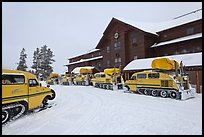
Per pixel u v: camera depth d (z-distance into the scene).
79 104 11.77
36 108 9.79
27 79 8.84
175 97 13.41
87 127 6.72
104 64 37.31
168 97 14.02
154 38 29.19
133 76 17.50
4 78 7.65
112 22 33.75
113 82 22.05
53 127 6.84
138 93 17.27
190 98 13.29
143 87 16.19
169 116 8.04
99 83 25.30
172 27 26.38
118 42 32.75
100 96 15.48
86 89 23.22
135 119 7.66
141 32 28.09
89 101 12.88
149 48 28.42
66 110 9.92
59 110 9.96
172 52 26.00
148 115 8.30
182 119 7.50
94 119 7.82
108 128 6.54
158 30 29.44
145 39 28.19
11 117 7.91
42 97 10.05
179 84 13.18
